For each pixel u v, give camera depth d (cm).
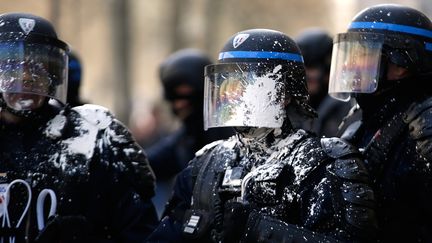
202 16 4119
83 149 716
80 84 956
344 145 664
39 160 709
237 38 683
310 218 646
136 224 728
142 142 2100
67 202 703
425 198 688
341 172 650
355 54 729
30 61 698
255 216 649
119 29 3509
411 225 694
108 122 734
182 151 1174
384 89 734
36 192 704
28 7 1878
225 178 683
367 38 726
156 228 716
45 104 720
